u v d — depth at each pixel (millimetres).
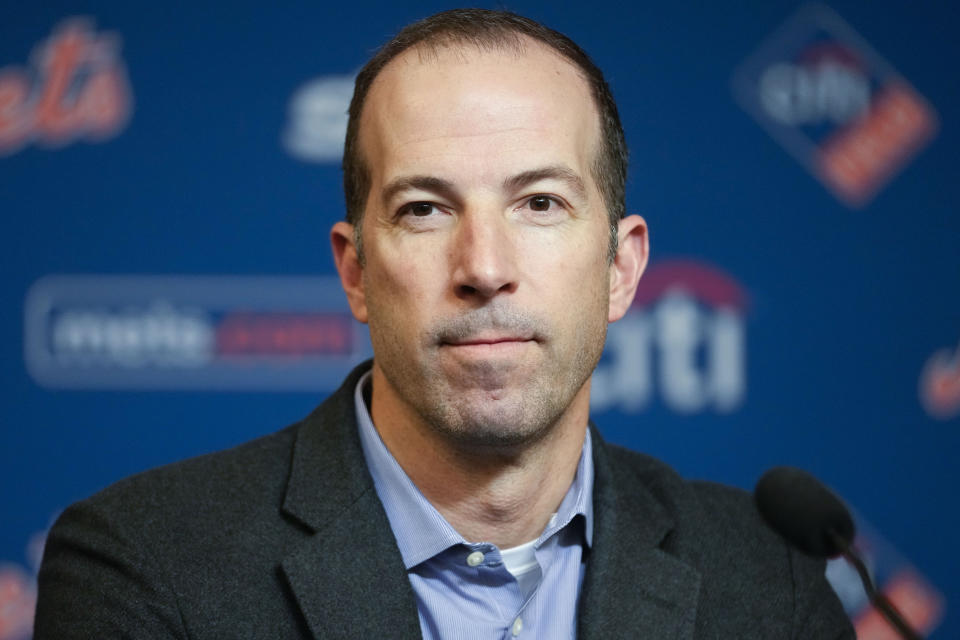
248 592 4898
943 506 11078
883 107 11195
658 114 11102
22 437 10555
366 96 5117
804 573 5715
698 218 11078
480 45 4906
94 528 5125
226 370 10727
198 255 10742
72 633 4809
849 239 11148
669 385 11031
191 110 10789
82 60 10703
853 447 11062
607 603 5164
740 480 11023
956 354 11102
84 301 10633
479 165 4664
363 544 5020
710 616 5398
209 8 10852
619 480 5770
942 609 11008
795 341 11094
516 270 4637
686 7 11148
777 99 11156
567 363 4766
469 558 5012
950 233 11148
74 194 10656
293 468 5328
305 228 10836
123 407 10656
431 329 4621
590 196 4938
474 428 4633
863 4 11188
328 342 10805
